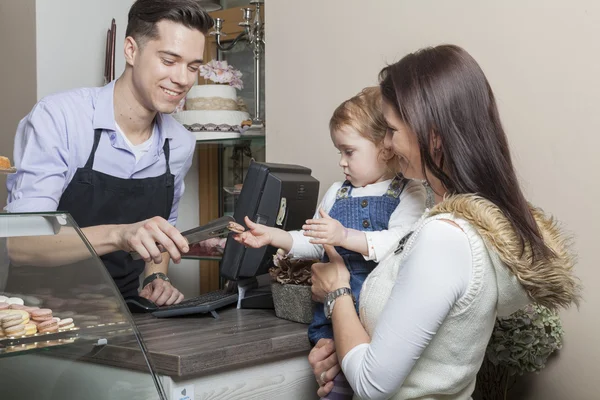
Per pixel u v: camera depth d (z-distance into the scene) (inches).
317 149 94.5
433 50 49.4
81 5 120.3
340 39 91.5
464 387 50.2
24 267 44.0
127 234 61.1
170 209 86.0
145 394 42.9
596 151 68.7
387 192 64.6
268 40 100.3
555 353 71.4
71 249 45.3
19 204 72.4
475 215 44.4
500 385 71.4
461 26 79.4
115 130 78.2
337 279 56.1
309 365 61.5
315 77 94.5
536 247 44.6
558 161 71.6
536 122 73.4
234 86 110.6
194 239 63.1
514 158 75.2
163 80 74.1
